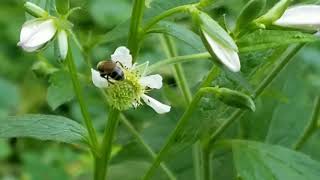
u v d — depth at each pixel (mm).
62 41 197
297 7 201
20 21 470
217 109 225
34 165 386
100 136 394
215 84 219
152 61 270
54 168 386
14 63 467
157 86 210
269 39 205
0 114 442
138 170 289
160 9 226
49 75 271
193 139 222
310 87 337
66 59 212
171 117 294
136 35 210
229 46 191
